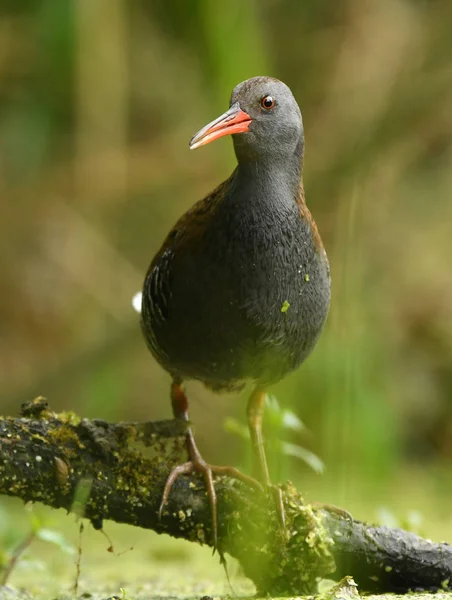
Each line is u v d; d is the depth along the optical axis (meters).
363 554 6.62
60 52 13.98
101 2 13.81
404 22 15.35
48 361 14.23
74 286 15.00
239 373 7.00
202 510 6.59
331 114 15.14
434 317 14.30
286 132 6.79
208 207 6.82
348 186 12.19
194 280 6.69
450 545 6.75
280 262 6.66
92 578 8.06
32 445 6.34
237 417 13.12
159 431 6.55
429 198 15.24
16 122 15.20
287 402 9.63
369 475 11.73
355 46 15.41
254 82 6.82
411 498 11.55
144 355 13.61
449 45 13.96
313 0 15.76
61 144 15.52
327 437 11.31
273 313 6.70
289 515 6.51
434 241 14.91
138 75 15.87
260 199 6.66
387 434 12.43
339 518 6.64
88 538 9.81
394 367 13.86
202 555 9.10
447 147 15.09
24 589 7.41
